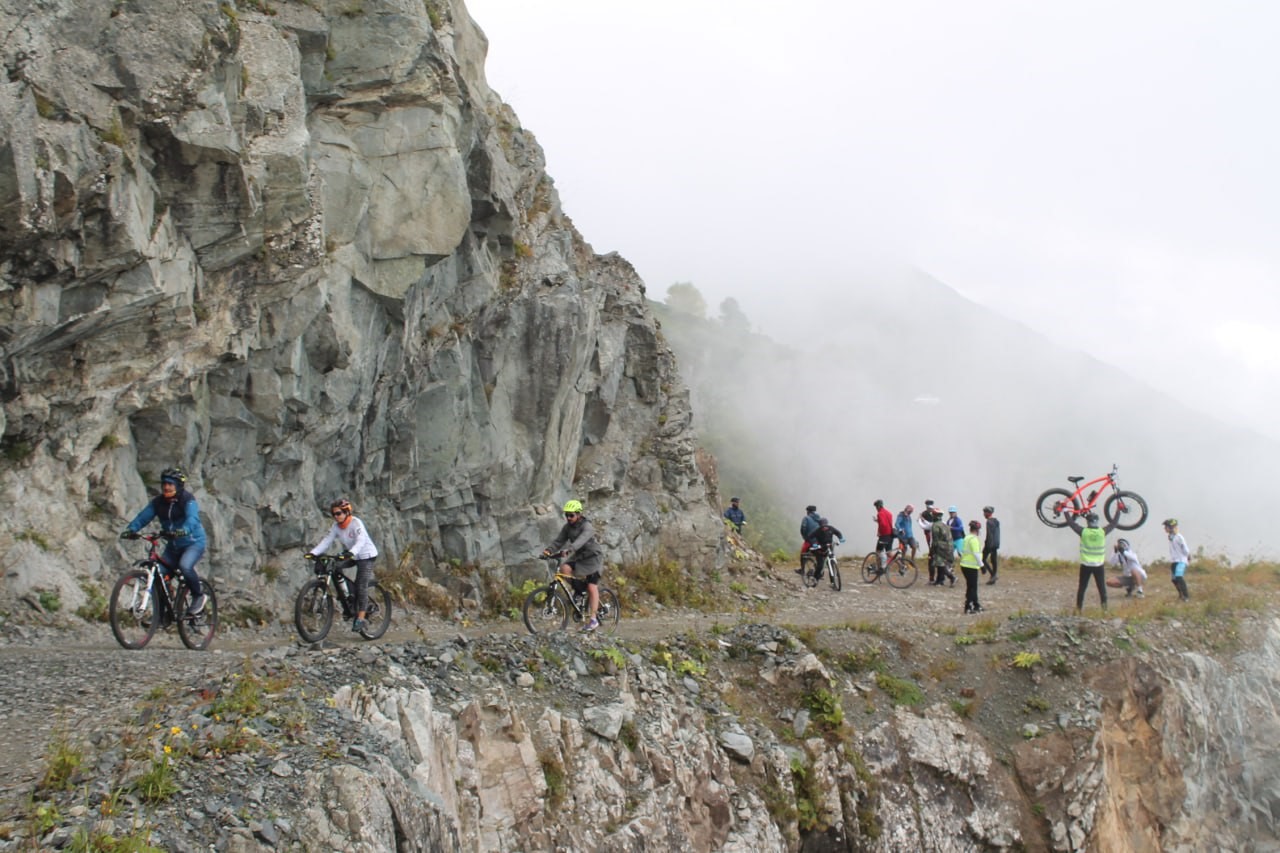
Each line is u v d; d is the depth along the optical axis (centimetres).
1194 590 2342
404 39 1358
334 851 582
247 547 1259
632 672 1156
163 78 1036
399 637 1250
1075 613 1808
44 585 995
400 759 718
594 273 2209
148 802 550
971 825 1362
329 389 1341
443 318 1616
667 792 1034
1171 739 1557
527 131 2058
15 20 925
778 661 1365
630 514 2064
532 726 954
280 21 1238
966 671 1543
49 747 614
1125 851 1440
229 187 1114
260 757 627
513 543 1733
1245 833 1636
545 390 1777
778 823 1162
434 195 1422
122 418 1118
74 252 978
